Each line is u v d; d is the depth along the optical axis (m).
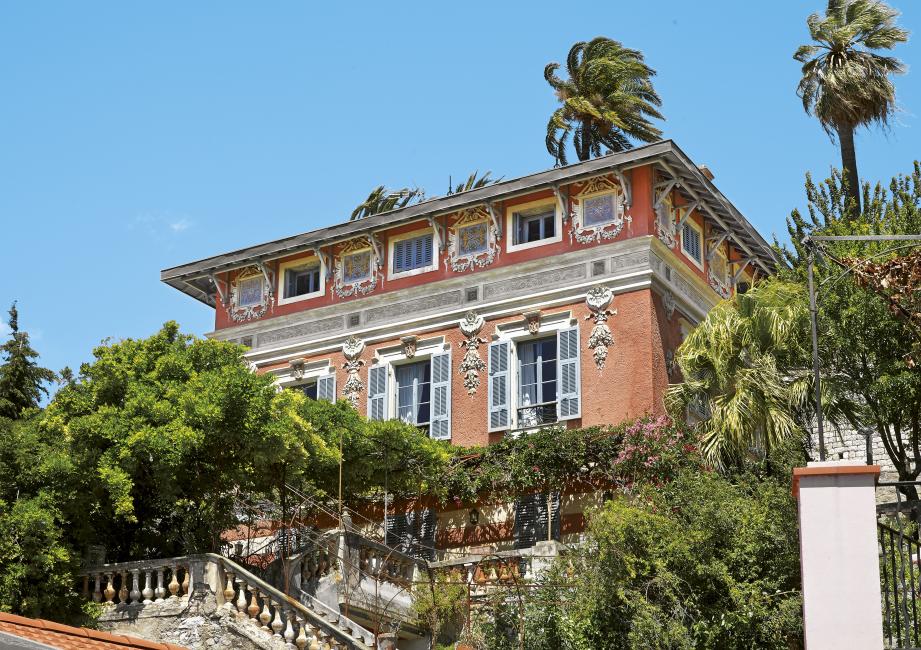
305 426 25.91
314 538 26.20
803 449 25.77
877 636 11.52
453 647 23.95
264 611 21.78
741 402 25.66
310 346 36.25
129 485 23.11
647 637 21.30
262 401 24.52
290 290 37.72
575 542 25.97
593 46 46.78
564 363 31.84
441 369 33.72
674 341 32.22
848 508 11.95
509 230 34.03
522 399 32.62
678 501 23.33
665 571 21.78
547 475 29.66
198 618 22.05
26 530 22.36
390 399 34.38
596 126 46.66
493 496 30.86
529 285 33.12
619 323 31.47
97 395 25.14
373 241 35.81
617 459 28.36
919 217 27.41
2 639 11.95
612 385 31.06
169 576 23.20
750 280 38.22
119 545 25.45
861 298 24.92
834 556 11.83
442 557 31.72
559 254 32.88
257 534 31.94
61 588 22.69
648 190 32.28
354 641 21.28
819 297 26.56
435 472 30.00
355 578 24.80
